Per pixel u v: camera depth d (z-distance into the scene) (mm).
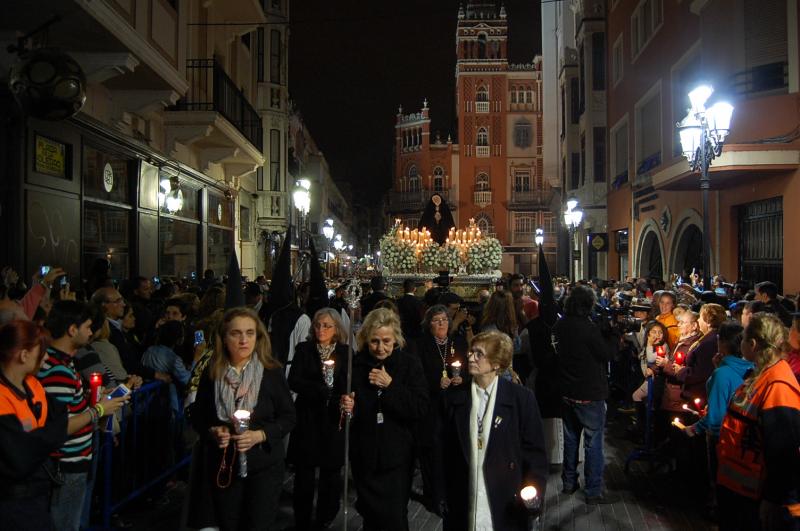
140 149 12680
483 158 68875
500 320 7543
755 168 12266
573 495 6461
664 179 15039
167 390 6316
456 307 7473
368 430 4699
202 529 4074
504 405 3963
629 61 23688
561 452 7363
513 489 3877
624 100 24344
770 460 3818
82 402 4234
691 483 6469
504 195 68438
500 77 68812
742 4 13727
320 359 5273
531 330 7168
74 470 4172
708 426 5012
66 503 4145
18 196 8750
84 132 10531
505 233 68250
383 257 16812
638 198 22531
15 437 3254
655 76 20266
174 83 11766
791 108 12609
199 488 4121
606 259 27469
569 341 6301
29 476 3373
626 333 10000
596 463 6203
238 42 20984
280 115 26719
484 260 16266
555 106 40188
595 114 28109
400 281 15984
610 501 6277
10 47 7020
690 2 16891
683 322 7000
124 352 6023
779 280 13047
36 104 6391
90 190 11000
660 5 19906
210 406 4145
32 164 9094
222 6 18078
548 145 40375
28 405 3406
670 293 8031
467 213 68750
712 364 6270
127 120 12352
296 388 5234
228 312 4227
